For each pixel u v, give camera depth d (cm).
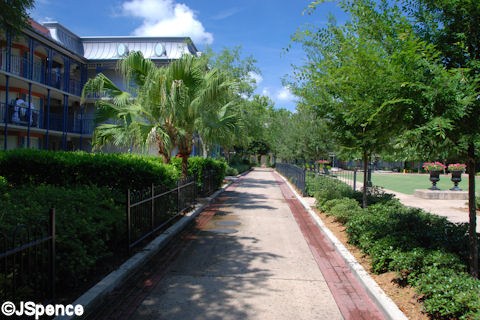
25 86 1934
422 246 467
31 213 429
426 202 1316
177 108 973
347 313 358
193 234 723
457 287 319
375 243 478
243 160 5244
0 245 329
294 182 1880
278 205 1184
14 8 676
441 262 375
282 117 2866
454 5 357
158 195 679
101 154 819
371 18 418
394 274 430
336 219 793
